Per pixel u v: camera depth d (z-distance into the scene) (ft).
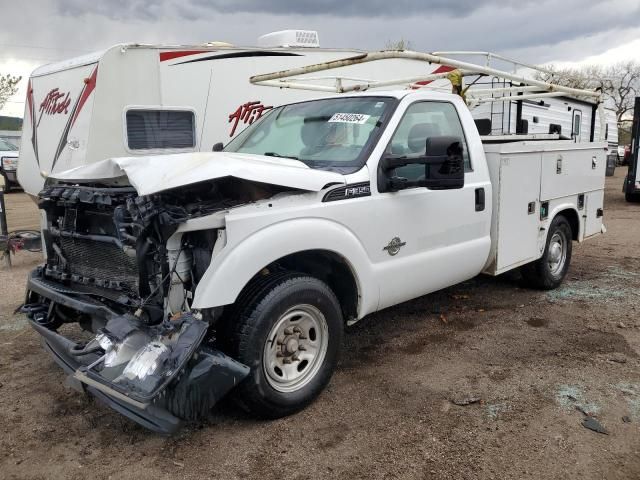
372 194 13.39
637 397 12.80
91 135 23.40
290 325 12.02
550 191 19.47
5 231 28.89
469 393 13.07
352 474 10.25
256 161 12.53
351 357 15.24
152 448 11.10
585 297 20.22
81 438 11.47
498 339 16.39
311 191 12.17
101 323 12.07
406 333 16.96
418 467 10.41
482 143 18.53
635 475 10.12
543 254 19.94
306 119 15.62
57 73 26.35
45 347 13.61
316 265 13.42
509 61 28.35
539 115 50.14
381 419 12.02
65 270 13.12
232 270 10.71
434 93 15.81
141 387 9.68
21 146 30.12
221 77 26.76
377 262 13.64
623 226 36.01
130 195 11.19
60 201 12.82
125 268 11.51
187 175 10.64
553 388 13.26
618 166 112.27
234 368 10.41
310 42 29.55
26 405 12.80
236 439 11.34
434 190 14.51
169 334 10.16
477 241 16.57
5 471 10.43
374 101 15.02
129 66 24.08
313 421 11.96
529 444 11.04
